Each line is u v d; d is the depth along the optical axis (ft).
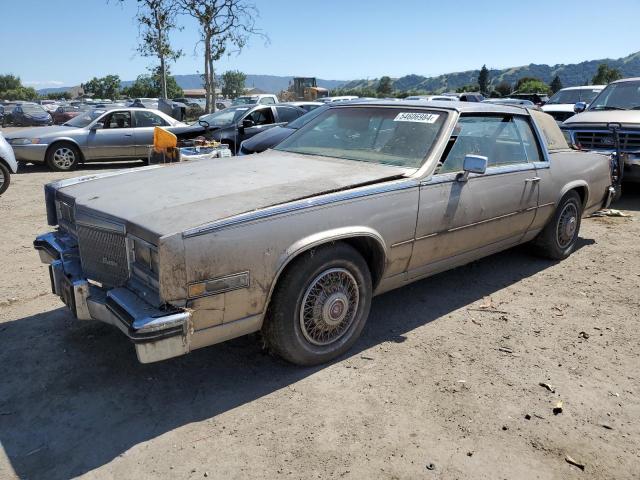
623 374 11.28
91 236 10.39
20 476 8.23
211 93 73.00
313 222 10.28
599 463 8.65
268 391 10.45
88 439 9.06
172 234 8.75
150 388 10.53
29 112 115.85
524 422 9.62
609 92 31.42
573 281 16.56
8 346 12.08
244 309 9.72
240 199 10.19
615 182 22.68
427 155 12.83
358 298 11.61
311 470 8.37
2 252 19.06
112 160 42.65
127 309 9.00
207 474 8.27
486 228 14.26
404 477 8.25
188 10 68.95
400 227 11.83
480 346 12.35
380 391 10.46
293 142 15.51
